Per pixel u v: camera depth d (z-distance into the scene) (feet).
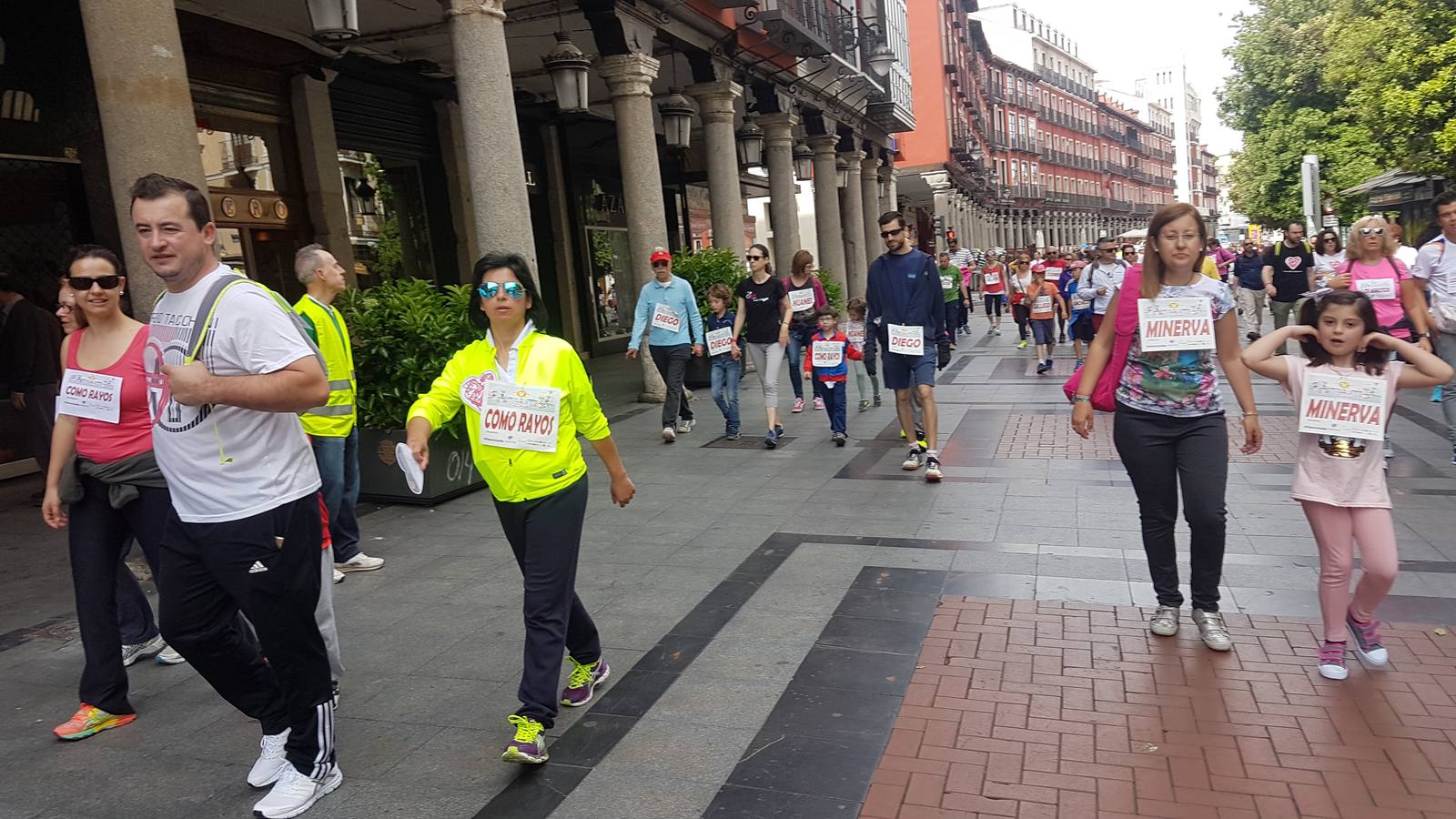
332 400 16.62
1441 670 11.61
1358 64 70.13
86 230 29.07
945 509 20.13
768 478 24.14
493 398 10.47
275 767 10.44
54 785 10.57
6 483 27.53
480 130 26.03
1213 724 10.61
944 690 11.78
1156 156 406.62
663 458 27.55
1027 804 9.27
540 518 10.61
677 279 29.84
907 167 138.82
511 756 10.19
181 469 9.27
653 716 11.51
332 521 16.89
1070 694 11.49
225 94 34.04
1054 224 275.18
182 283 9.32
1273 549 16.34
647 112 36.70
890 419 32.40
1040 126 265.75
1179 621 13.48
